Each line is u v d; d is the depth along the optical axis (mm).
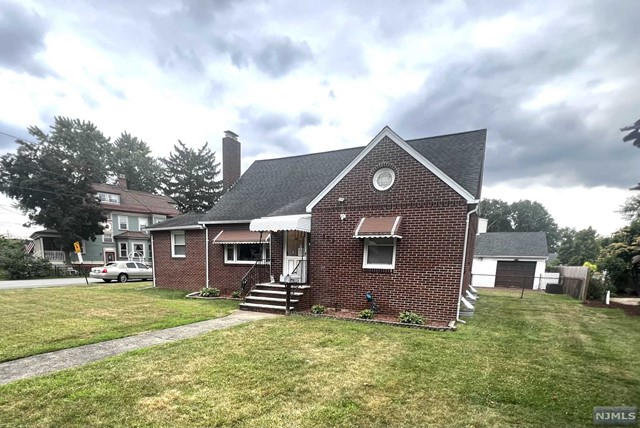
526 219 84125
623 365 6371
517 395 4910
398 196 10805
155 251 19234
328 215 12078
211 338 7664
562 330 9484
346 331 8492
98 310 11258
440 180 10141
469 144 13523
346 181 11766
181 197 50312
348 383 5184
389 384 5180
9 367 5668
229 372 5527
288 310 11031
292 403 4477
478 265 30500
